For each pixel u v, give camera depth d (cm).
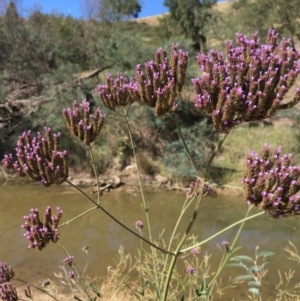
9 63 1609
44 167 240
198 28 2284
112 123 1376
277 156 220
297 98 231
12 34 1639
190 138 1300
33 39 1653
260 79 222
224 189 1180
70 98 1380
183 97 1393
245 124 1454
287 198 210
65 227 908
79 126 259
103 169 1288
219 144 242
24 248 777
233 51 238
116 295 513
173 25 2427
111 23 2309
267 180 211
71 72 1496
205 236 852
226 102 219
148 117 1362
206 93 229
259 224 931
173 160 1271
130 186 1224
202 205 1075
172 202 1106
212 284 347
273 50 243
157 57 251
